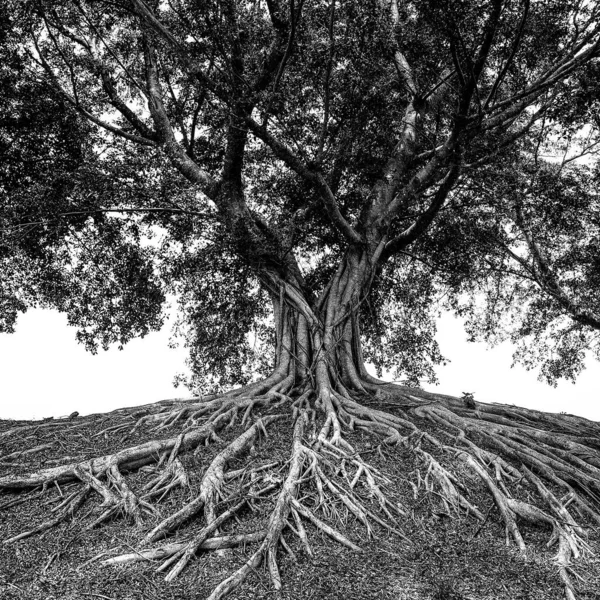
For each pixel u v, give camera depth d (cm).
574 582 775
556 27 1232
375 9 1190
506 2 1134
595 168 1748
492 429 1174
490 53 1323
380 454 1067
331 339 1445
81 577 740
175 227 1706
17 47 1540
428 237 1856
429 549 829
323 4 1242
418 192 1545
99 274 1928
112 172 1429
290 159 1247
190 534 831
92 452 1076
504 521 903
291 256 1664
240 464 1022
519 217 1662
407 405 1309
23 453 1069
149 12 1171
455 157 1295
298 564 780
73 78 1534
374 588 733
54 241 1739
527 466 1067
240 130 1343
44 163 1648
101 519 869
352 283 1530
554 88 1318
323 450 1052
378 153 1678
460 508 935
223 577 743
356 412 1236
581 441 1185
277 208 1794
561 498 984
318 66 1263
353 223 1723
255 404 1280
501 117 1377
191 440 1082
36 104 1567
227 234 1527
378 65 1266
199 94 1570
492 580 767
